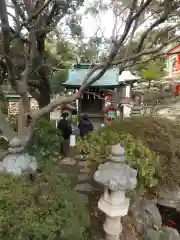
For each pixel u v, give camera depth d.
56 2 4.65
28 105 3.54
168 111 9.05
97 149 4.46
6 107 8.19
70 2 4.64
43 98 7.92
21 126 4.27
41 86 7.57
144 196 4.62
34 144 4.89
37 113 3.48
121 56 4.35
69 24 5.50
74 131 9.84
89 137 5.06
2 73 6.52
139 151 4.17
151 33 3.83
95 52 4.54
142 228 4.13
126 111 11.98
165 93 12.94
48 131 5.64
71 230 2.48
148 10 3.20
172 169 4.80
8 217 2.28
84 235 2.97
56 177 3.23
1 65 5.76
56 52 8.26
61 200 2.72
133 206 4.32
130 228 3.99
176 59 18.00
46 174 3.29
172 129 5.54
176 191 4.88
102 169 3.42
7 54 2.70
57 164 5.35
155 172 4.55
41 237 2.28
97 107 11.71
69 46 7.97
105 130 5.27
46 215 2.46
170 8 2.56
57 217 2.46
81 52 5.14
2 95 7.31
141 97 12.06
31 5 3.64
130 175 3.32
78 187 4.60
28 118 3.87
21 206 2.44
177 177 4.81
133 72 12.59
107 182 3.26
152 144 5.06
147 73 8.62
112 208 3.28
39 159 4.46
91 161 4.71
